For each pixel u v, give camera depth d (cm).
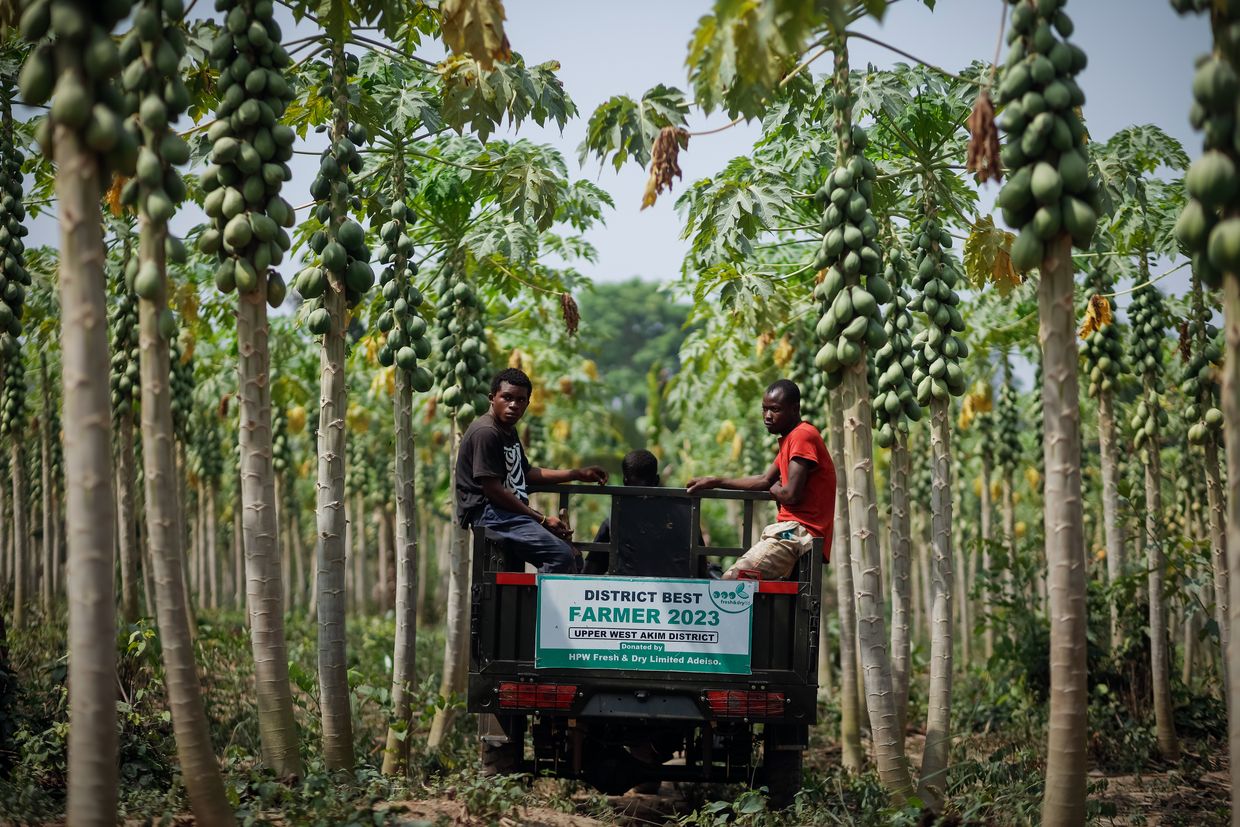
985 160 581
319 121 914
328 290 776
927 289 852
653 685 746
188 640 582
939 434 840
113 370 1322
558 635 750
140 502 1742
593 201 1151
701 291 1145
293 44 774
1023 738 1119
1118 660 1146
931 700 810
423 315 1149
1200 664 1463
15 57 877
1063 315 593
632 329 6488
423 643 1703
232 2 668
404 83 983
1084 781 592
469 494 803
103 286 516
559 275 1405
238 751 816
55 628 1545
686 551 799
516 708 747
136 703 867
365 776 742
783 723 742
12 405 1417
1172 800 884
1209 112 493
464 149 1106
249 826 605
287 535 2659
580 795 859
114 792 516
